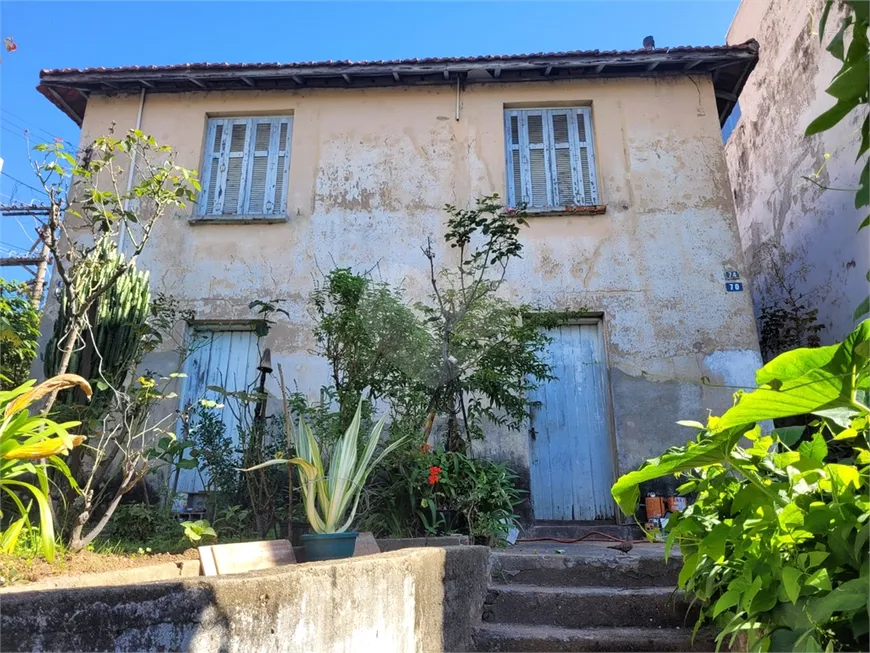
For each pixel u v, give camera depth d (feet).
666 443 22.91
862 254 23.66
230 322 24.54
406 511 15.64
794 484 6.97
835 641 6.26
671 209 25.30
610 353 23.88
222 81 26.84
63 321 15.62
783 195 29.53
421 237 25.36
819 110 26.40
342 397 15.98
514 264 24.86
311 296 20.16
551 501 23.24
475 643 10.80
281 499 16.40
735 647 9.55
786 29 29.17
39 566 8.61
